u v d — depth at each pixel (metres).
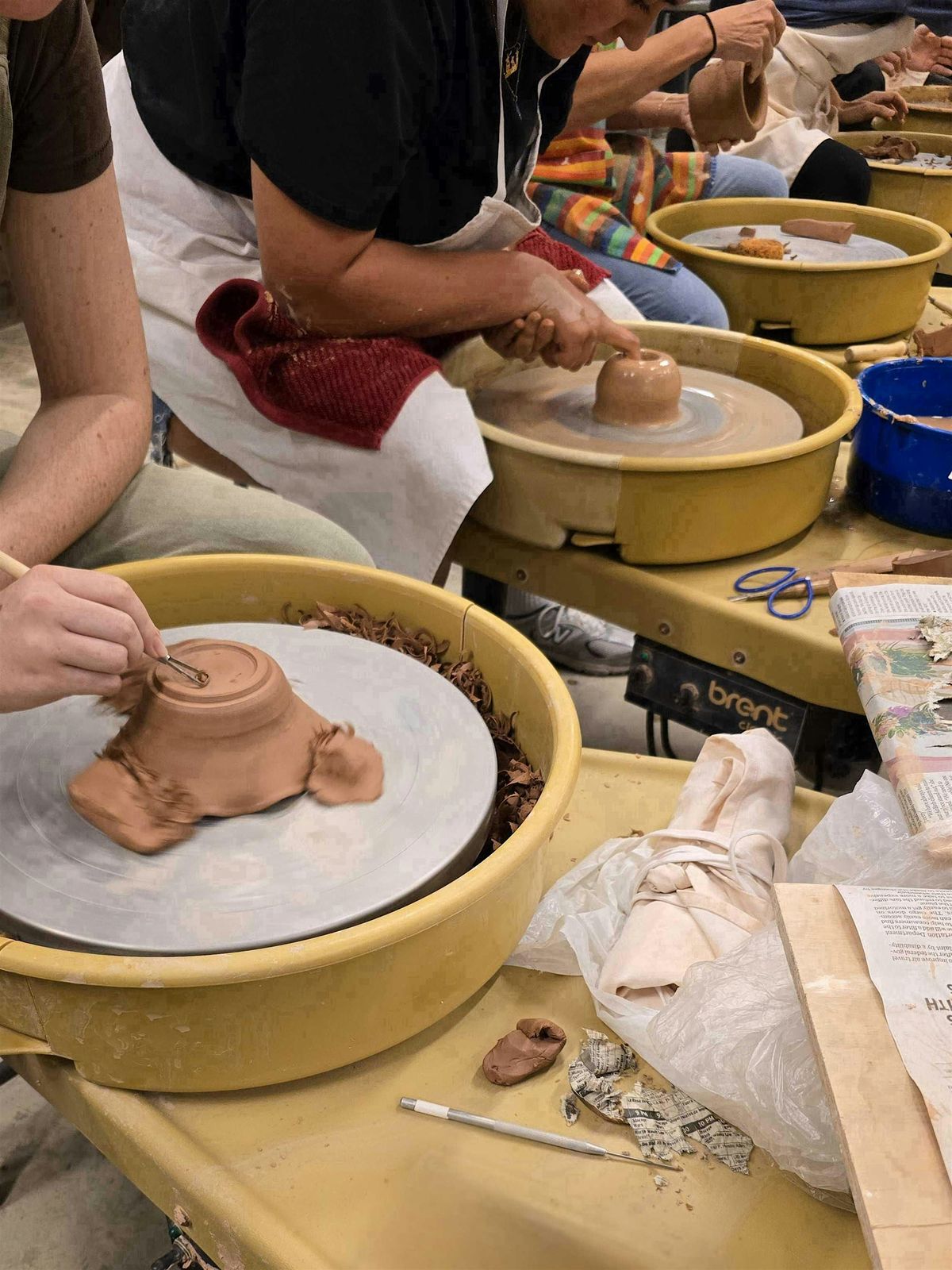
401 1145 0.80
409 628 1.23
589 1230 0.75
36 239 1.16
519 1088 0.86
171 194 1.78
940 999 0.73
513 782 1.06
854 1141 0.66
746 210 2.90
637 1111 0.83
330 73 1.38
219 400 1.74
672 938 0.93
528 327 1.70
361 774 0.99
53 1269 1.10
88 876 0.88
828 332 2.41
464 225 1.69
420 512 1.61
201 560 1.22
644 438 1.73
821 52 3.62
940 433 1.59
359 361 1.63
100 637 0.83
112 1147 0.82
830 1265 0.74
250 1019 0.77
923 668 1.07
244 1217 0.74
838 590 1.20
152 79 1.71
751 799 1.06
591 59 2.31
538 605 2.27
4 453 1.29
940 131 4.08
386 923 0.76
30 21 0.91
